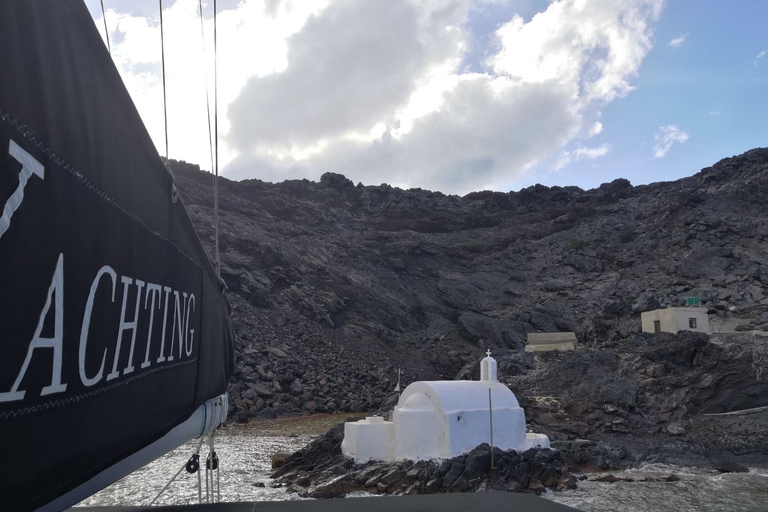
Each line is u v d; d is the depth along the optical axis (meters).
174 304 3.81
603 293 84.75
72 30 2.28
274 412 53.75
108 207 2.57
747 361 46.47
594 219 113.62
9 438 1.68
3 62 1.66
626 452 36.66
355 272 98.50
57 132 2.05
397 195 135.50
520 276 98.81
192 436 4.92
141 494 26.55
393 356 78.19
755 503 26.34
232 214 100.38
